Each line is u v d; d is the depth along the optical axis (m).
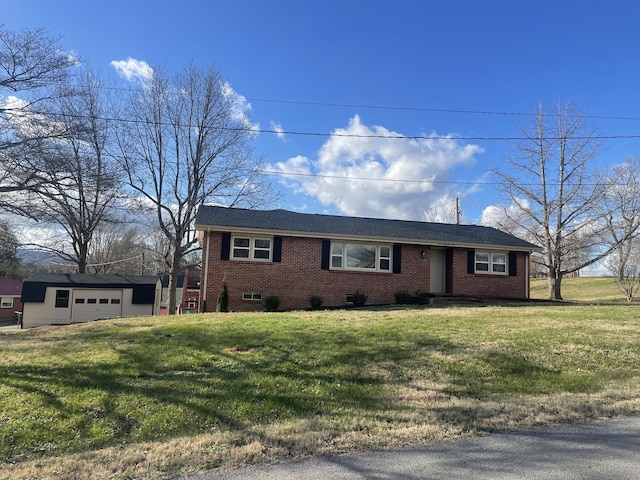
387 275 20.08
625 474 3.77
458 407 5.65
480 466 3.94
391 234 20.28
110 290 28.44
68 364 7.48
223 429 5.00
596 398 6.02
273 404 5.71
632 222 28.28
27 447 4.58
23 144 17.47
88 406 5.57
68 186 18.97
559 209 28.59
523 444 4.46
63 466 4.07
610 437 4.66
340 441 4.55
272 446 4.43
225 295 17.41
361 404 5.79
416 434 4.73
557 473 3.79
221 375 6.81
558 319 11.77
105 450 4.44
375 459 4.12
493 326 10.58
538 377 7.06
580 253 32.03
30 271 45.56
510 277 21.70
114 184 22.48
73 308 27.81
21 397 5.86
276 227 18.94
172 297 24.78
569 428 4.94
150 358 7.78
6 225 21.05
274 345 8.60
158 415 5.34
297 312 14.84
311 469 3.91
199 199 25.52
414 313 13.42
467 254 21.23
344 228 20.34
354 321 11.43
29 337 10.66
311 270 19.17
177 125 25.03
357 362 7.57
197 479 3.76
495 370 7.32
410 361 7.66
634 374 7.30
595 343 8.92
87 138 19.45
